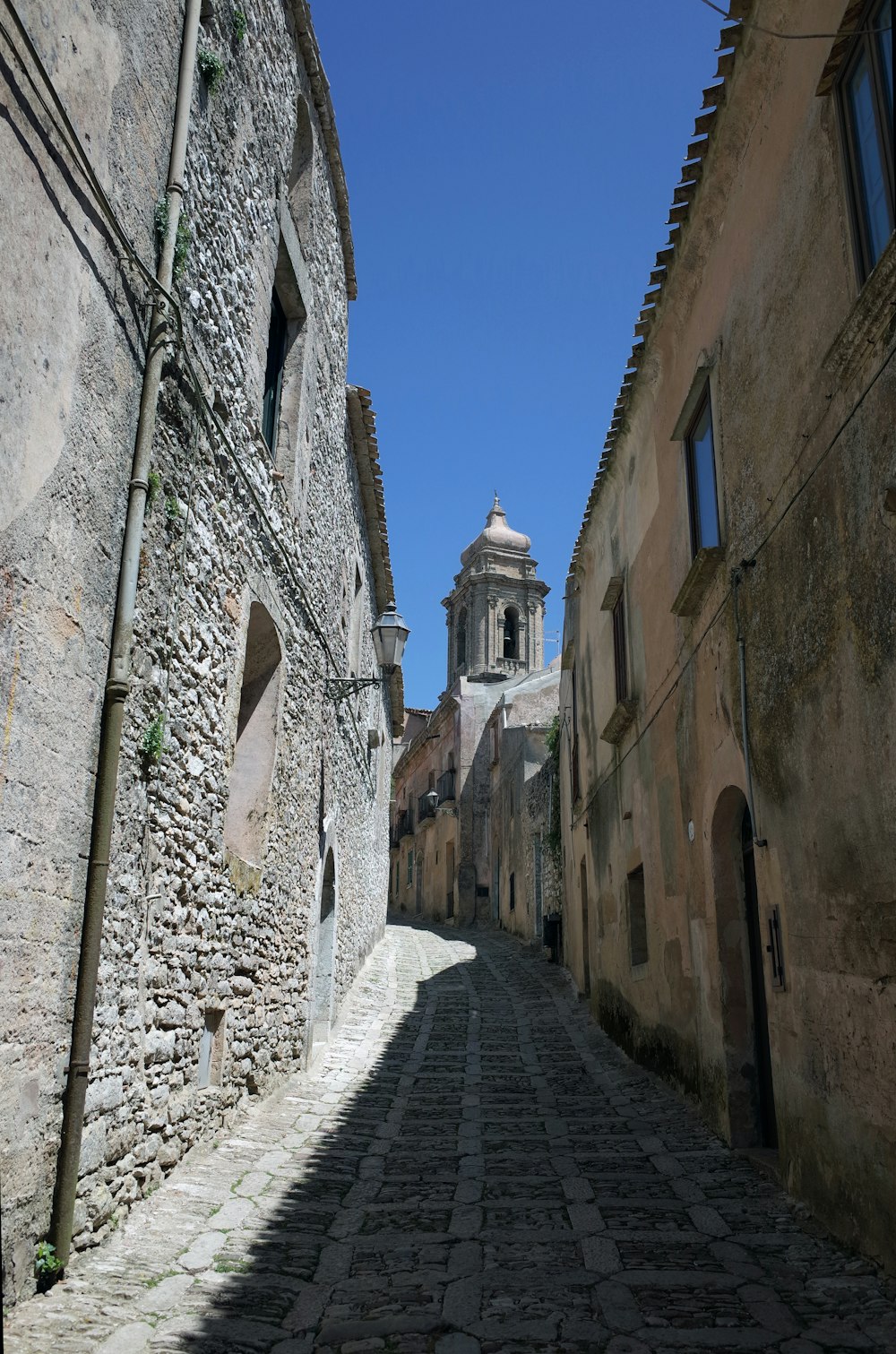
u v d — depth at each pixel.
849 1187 4.47
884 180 4.32
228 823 7.67
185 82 5.37
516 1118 7.60
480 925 29.11
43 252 3.76
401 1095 8.48
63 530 3.97
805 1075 5.07
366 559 15.27
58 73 3.91
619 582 10.61
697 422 7.62
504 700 27.88
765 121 5.86
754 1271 4.25
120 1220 4.59
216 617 6.27
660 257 7.86
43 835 3.81
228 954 6.61
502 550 45.06
